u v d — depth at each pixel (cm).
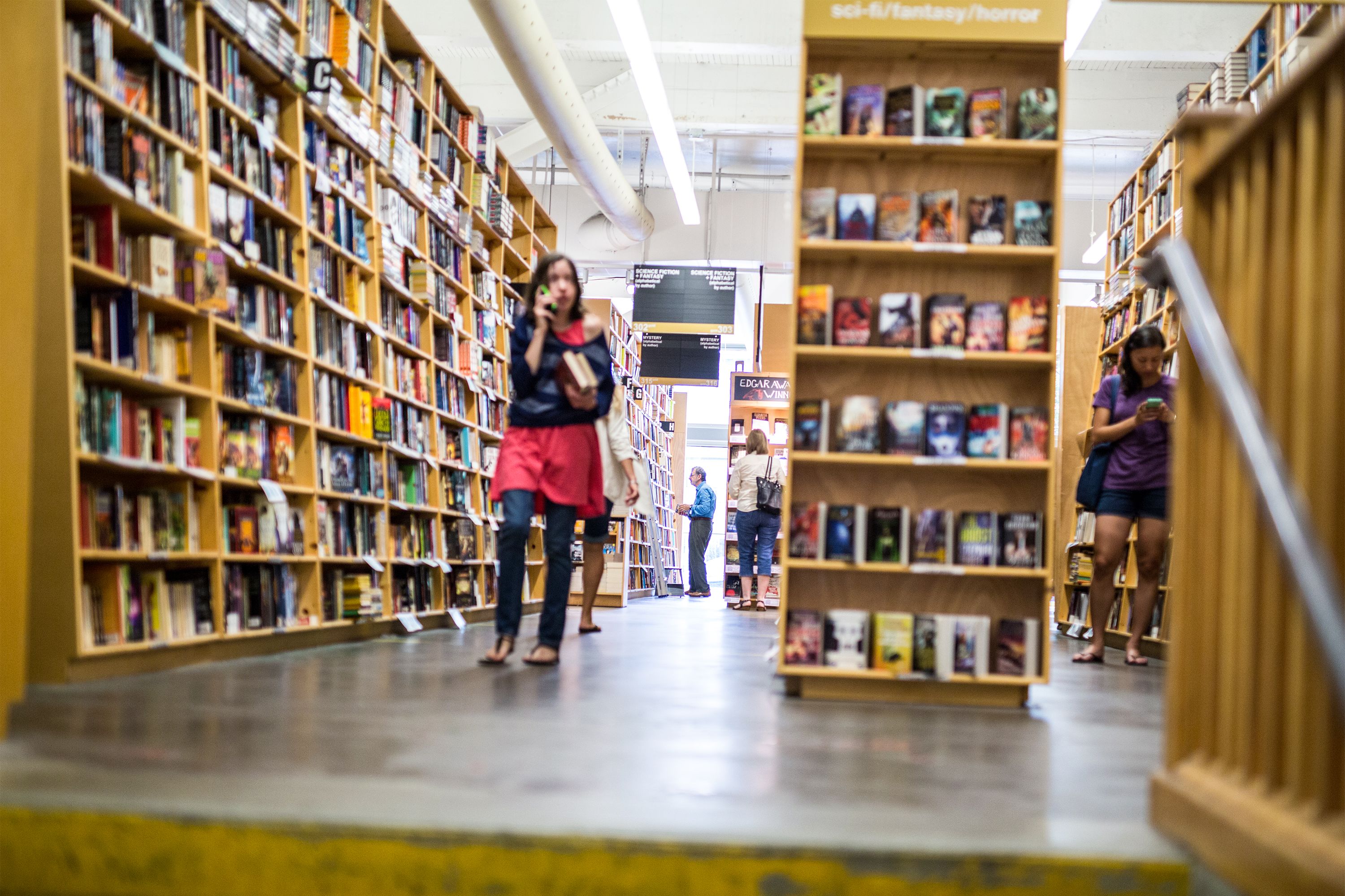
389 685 384
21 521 263
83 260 369
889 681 404
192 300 425
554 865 189
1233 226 208
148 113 404
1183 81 1330
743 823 199
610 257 1652
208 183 439
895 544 407
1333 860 148
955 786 242
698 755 268
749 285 2002
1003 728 342
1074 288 1755
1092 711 393
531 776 233
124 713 299
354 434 577
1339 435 162
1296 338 181
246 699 336
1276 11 638
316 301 539
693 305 1515
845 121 418
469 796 212
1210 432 211
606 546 1154
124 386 404
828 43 419
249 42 471
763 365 1695
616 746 275
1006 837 198
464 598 743
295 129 523
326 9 561
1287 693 180
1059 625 902
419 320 706
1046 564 405
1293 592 173
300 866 192
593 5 1145
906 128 413
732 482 1231
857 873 188
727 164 1645
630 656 531
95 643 371
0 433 264
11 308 268
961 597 421
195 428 431
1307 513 159
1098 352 916
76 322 369
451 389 768
